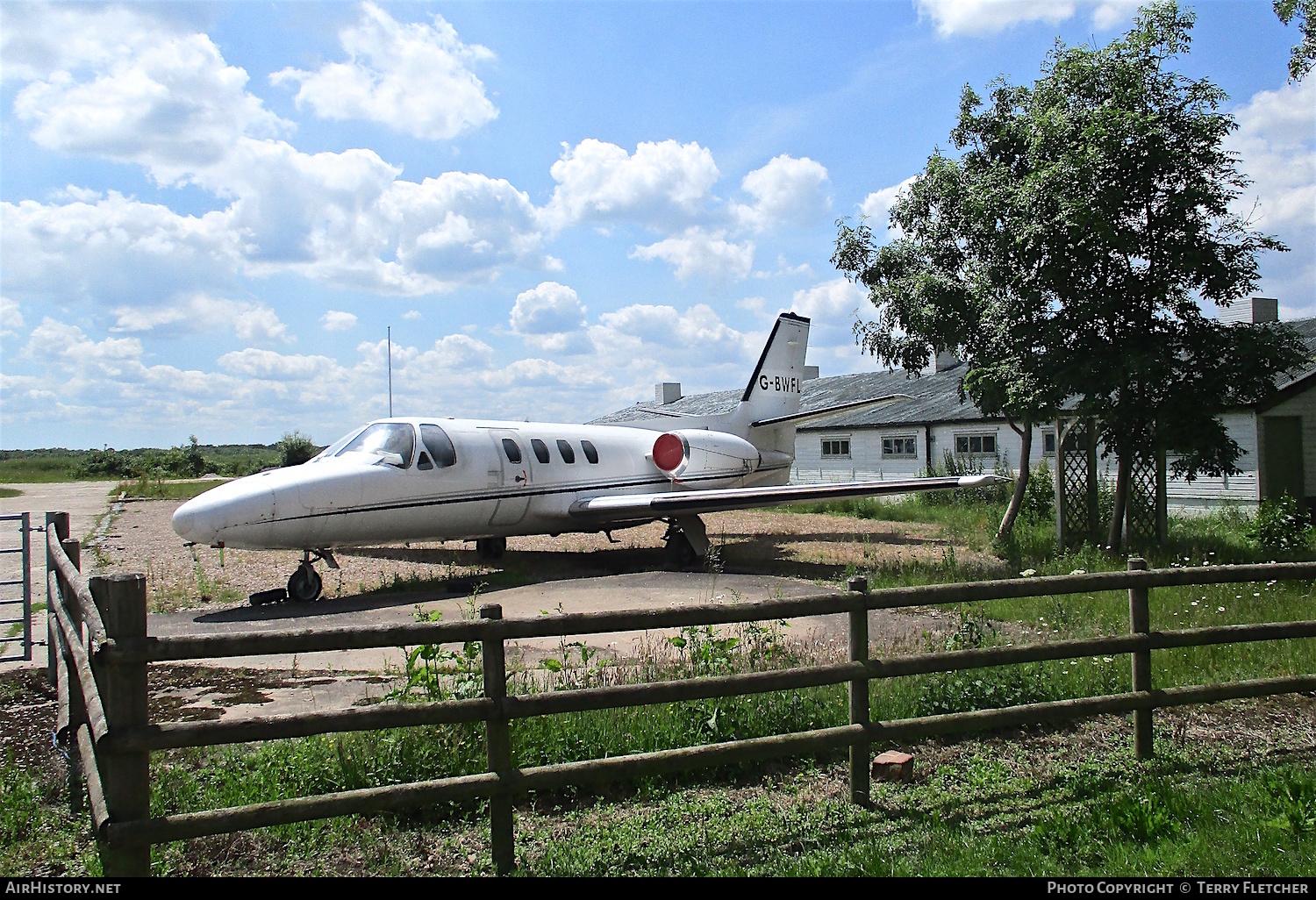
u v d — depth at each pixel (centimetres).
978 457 2392
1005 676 571
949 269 1455
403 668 672
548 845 383
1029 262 1270
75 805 413
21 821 400
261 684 634
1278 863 342
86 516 2500
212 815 317
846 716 527
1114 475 1823
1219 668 638
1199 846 360
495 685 362
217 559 1517
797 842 385
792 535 1844
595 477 1428
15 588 1172
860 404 1562
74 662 428
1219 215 1202
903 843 380
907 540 1716
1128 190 1188
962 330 1366
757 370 1909
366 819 406
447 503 1184
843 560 1411
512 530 1321
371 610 974
